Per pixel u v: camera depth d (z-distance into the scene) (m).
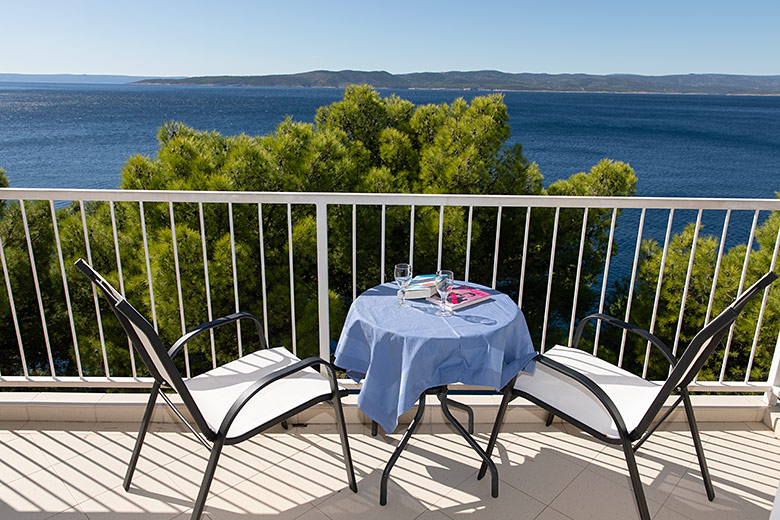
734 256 7.75
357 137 10.44
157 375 1.81
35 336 8.82
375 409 1.79
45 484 2.05
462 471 2.18
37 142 45.72
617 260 17.86
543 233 9.80
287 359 2.19
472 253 9.48
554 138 51.44
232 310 7.02
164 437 2.38
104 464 2.18
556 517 1.92
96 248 7.80
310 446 2.34
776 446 2.37
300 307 7.32
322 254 2.39
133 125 57.91
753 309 7.07
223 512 1.92
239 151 7.74
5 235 8.26
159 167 7.36
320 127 10.70
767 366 7.32
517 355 1.93
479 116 9.52
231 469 2.17
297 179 7.78
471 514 1.93
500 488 2.07
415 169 9.95
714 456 2.30
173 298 6.46
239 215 7.34
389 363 1.78
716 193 30.41
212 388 1.94
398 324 1.82
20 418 2.46
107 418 2.47
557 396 1.88
